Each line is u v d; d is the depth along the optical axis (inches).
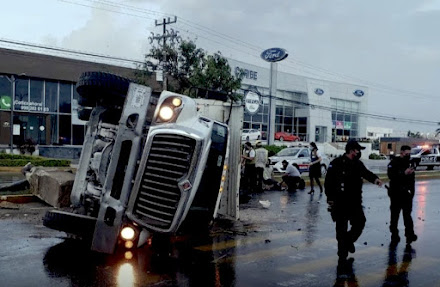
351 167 284.5
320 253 314.5
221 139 306.5
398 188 353.7
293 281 250.5
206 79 1175.0
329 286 245.1
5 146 1398.9
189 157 251.9
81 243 303.4
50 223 279.9
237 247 319.9
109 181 261.4
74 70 1530.5
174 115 262.7
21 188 498.3
